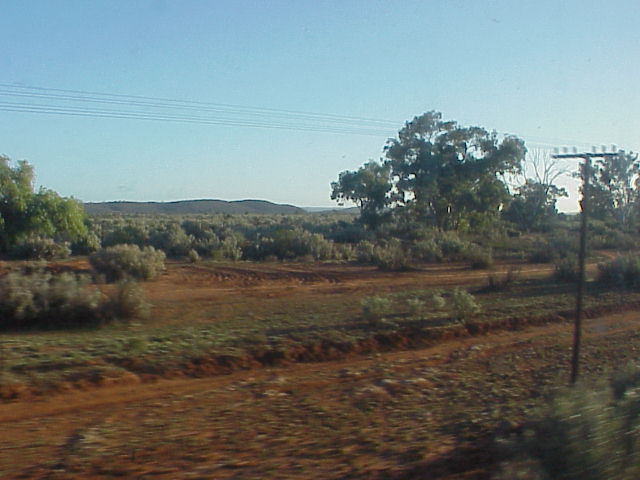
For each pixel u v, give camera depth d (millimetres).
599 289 33188
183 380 14906
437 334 20875
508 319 23609
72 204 44844
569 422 7094
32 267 31875
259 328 19984
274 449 10031
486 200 67812
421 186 67562
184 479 8562
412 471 9008
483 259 44906
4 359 14500
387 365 17172
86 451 9672
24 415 11750
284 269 40188
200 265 40875
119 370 14688
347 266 43625
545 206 84438
